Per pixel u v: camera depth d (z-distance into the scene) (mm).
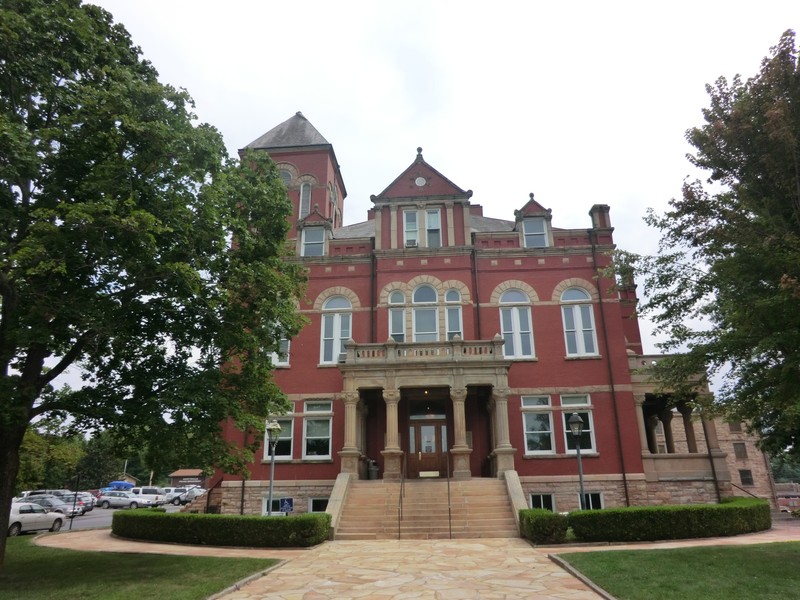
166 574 12219
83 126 12453
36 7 12219
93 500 42281
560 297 26328
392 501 20000
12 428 12477
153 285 12984
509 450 21828
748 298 10859
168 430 12555
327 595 10242
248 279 14352
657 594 9445
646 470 23672
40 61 12242
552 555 13602
